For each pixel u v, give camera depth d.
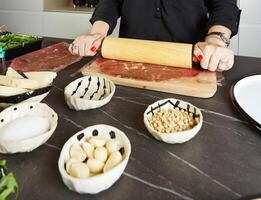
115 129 0.46
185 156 0.46
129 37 1.03
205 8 0.96
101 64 0.80
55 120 0.49
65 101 0.63
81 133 0.45
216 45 0.75
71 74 0.78
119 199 0.38
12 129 0.45
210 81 0.70
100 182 0.37
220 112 0.59
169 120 0.51
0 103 0.53
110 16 1.01
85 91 0.64
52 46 1.01
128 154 0.41
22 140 0.43
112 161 0.39
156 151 0.47
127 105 0.62
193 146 0.48
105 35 0.92
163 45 0.78
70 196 0.38
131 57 0.80
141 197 0.38
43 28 1.99
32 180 0.41
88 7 1.96
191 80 0.70
